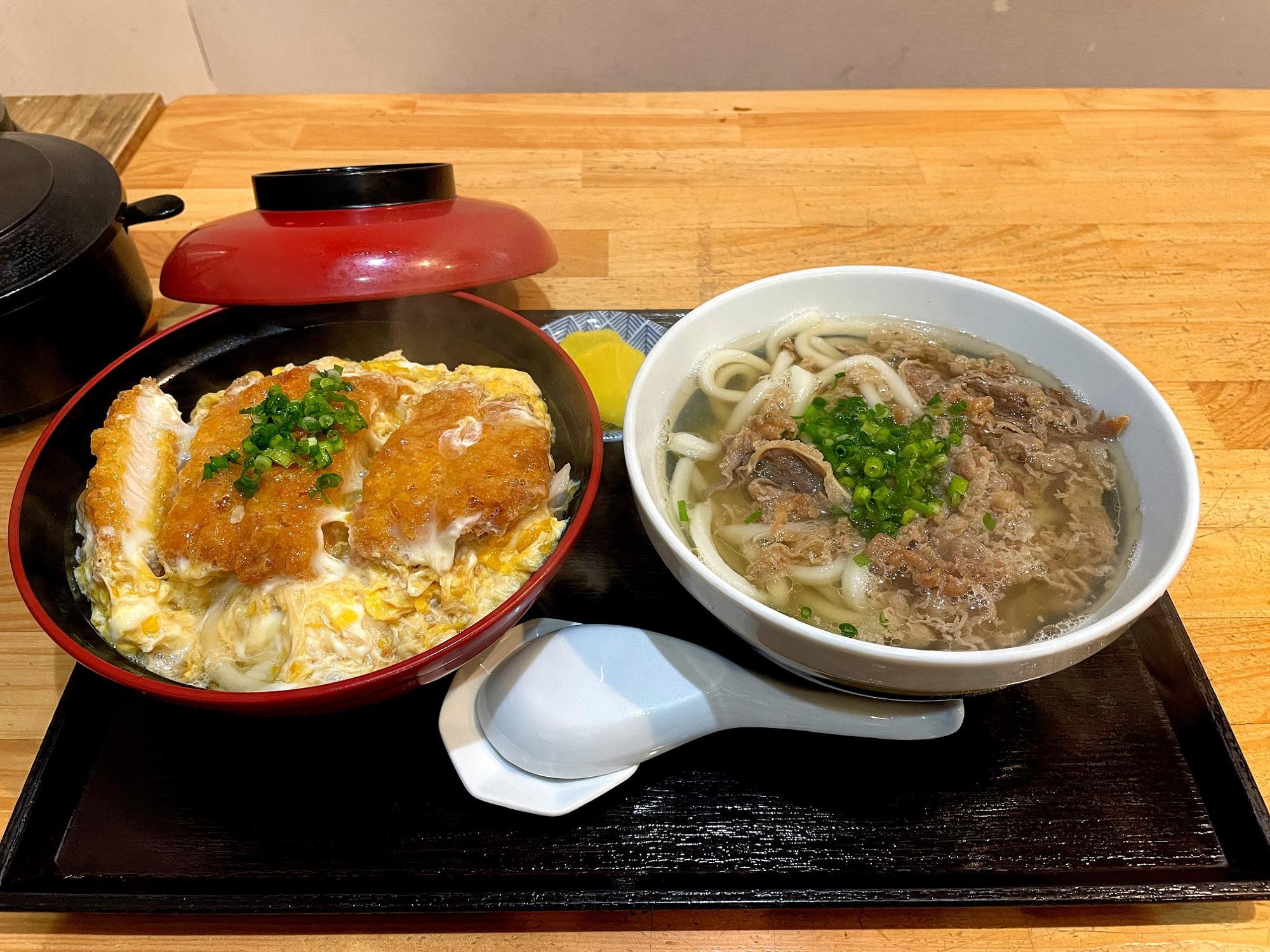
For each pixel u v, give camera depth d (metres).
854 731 0.30
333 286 0.35
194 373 0.38
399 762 0.31
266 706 0.27
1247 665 0.33
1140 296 0.47
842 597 0.31
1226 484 0.39
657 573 0.36
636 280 0.48
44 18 0.68
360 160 0.55
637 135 0.58
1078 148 0.57
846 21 0.76
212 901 0.28
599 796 0.30
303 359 0.40
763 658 0.33
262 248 0.36
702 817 0.30
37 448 0.33
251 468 0.31
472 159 0.56
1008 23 0.76
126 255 0.42
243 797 0.30
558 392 0.37
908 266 0.49
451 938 0.28
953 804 0.30
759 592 0.31
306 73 0.80
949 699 0.30
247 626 0.30
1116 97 0.61
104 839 0.30
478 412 0.34
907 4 0.75
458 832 0.29
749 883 0.28
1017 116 0.59
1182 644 0.33
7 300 0.36
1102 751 0.31
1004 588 0.30
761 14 0.76
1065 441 0.33
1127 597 0.28
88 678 0.32
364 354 0.41
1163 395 0.42
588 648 0.32
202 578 0.31
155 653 0.31
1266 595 0.35
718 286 0.48
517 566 0.32
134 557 0.31
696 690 0.31
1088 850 0.29
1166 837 0.29
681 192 0.54
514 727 0.31
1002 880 0.28
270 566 0.30
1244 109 0.59
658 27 0.77
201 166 0.55
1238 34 0.76
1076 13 0.75
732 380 0.37
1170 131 0.58
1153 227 0.51
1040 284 0.48
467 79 0.81
